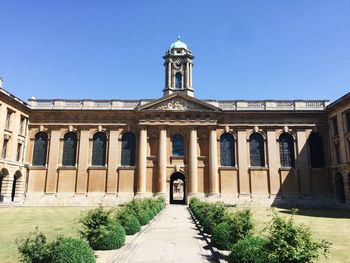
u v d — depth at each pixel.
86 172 46.94
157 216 29.80
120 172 47.00
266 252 8.02
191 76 55.34
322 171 46.50
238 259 9.86
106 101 49.28
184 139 48.34
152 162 47.34
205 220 19.09
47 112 48.50
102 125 48.41
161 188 45.91
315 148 47.56
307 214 33.44
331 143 46.22
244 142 47.62
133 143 48.34
